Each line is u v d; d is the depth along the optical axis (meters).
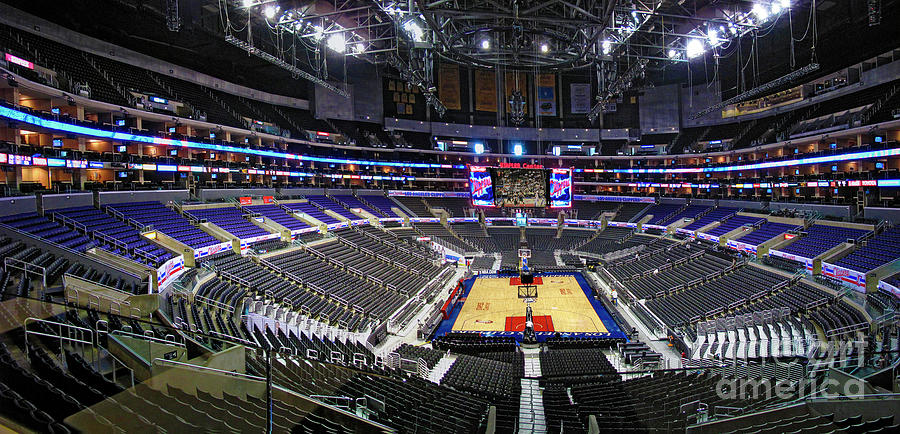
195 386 11.34
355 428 12.28
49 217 25.88
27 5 36.03
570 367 25.91
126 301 16.44
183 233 33.97
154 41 46.03
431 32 42.66
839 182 43.88
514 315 39.09
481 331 34.69
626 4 38.34
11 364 8.82
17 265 17.97
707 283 38.81
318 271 39.19
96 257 22.62
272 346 20.39
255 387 12.46
